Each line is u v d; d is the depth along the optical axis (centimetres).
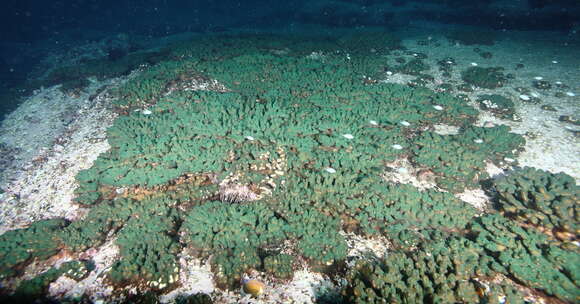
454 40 2353
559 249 639
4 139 1439
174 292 632
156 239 711
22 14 5147
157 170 885
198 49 1939
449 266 643
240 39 2198
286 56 1856
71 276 655
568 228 691
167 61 1820
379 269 624
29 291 617
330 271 677
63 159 1123
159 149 968
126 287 635
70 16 5559
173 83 1528
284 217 794
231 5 6262
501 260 641
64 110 1598
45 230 764
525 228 737
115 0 7038
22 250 704
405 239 723
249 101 1280
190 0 7075
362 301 558
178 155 955
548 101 1414
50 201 927
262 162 930
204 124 1078
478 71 1694
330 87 1410
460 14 3142
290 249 732
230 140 1038
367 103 1292
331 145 1028
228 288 632
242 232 724
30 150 1315
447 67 1822
